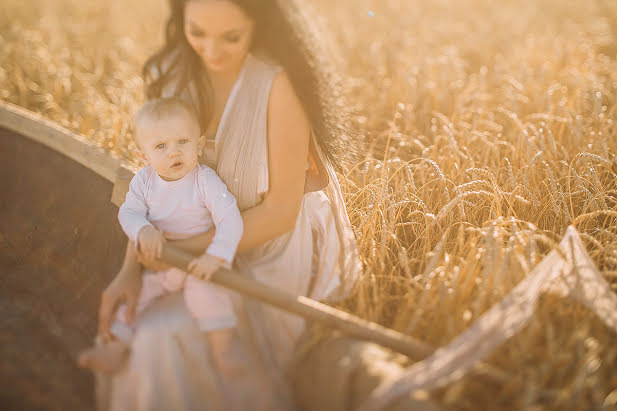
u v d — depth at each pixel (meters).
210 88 2.42
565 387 1.98
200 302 2.04
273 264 2.32
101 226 2.82
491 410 1.88
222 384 1.96
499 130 3.78
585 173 3.14
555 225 2.87
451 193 3.09
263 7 2.13
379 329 2.02
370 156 3.55
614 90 4.44
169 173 2.26
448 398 1.79
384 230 2.58
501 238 2.48
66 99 4.78
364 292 2.45
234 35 2.11
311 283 2.43
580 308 2.27
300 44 2.26
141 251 2.17
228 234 2.16
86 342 2.31
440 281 2.37
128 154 3.34
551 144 3.40
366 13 7.46
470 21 7.25
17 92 4.77
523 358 2.03
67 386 2.10
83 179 3.03
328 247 2.45
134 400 1.93
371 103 4.69
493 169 3.32
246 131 2.28
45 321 2.39
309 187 2.53
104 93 5.02
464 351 1.81
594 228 2.86
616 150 3.45
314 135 2.41
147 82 2.53
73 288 2.60
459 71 5.01
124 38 6.24
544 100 4.23
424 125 4.27
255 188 2.32
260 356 2.09
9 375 2.07
